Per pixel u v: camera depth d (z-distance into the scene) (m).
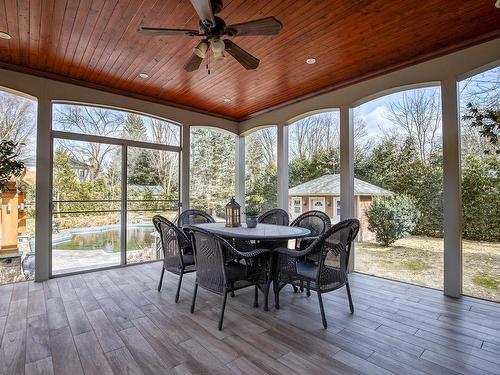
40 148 3.83
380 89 3.84
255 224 3.50
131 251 4.75
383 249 4.03
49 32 2.89
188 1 2.42
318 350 2.12
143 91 4.64
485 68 3.06
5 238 3.79
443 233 3.34
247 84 4.35
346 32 2.93
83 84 4.16
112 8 2.51
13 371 1.87
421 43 3.16
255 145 6.13
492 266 3.12
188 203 5.42
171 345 2.19
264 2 2.43
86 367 1.92
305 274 2.63
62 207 4.09
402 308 2.88
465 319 2.63
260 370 1.89
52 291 3.40
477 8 2.55
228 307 2.94
